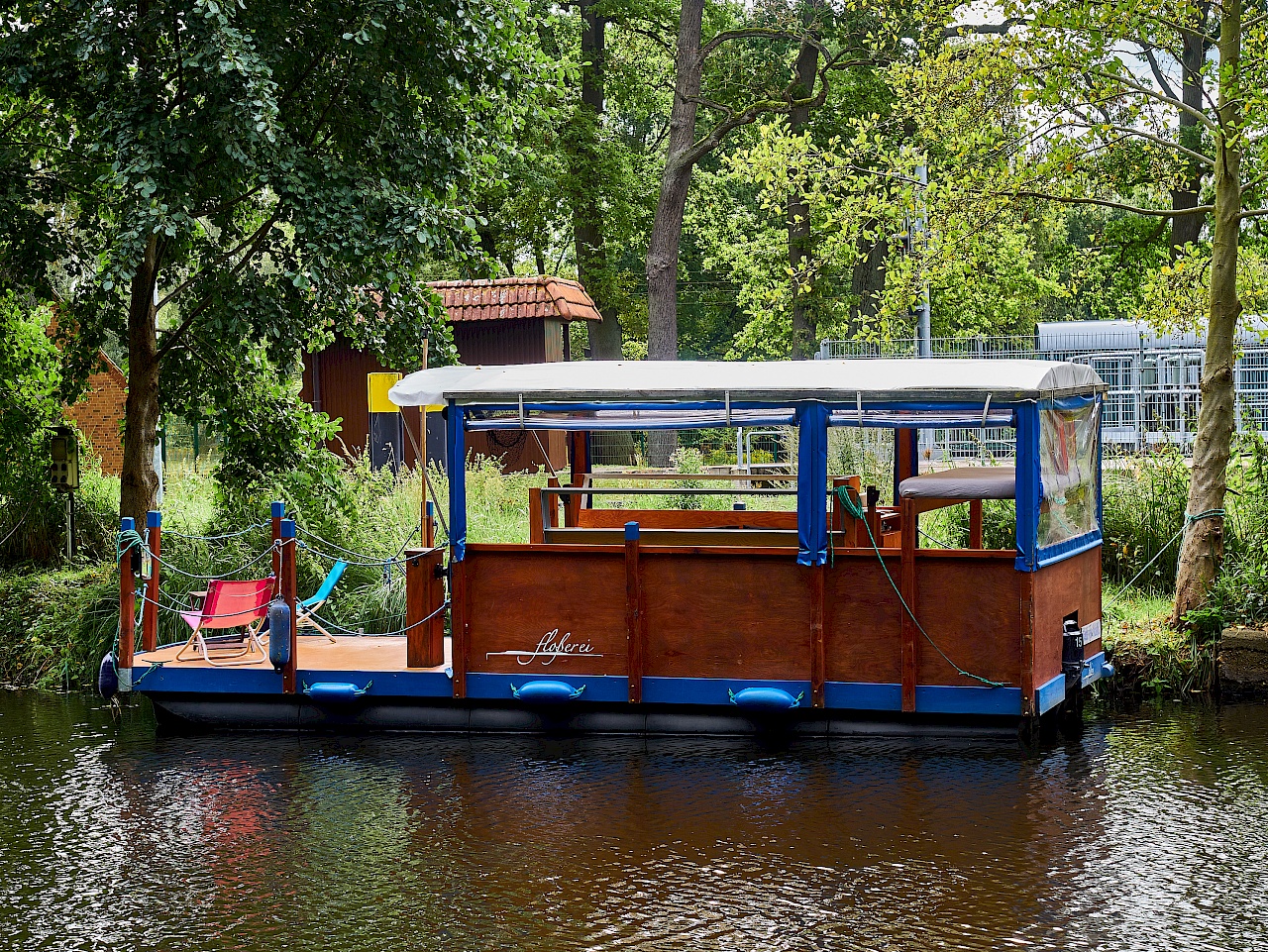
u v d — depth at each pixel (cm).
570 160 3675
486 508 1773
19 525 1809
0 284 1606
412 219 1425
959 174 1575
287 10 1398
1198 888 808
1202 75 1399
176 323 1909
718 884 830
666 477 1467
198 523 1756
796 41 3195
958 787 1018
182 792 1069
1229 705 1266
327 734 1248
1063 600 1184
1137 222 2925
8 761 1176
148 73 1340
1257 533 1416
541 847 908
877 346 2462
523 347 2725
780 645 1155
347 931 773
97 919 801
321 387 2664
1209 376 1362
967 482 1182
